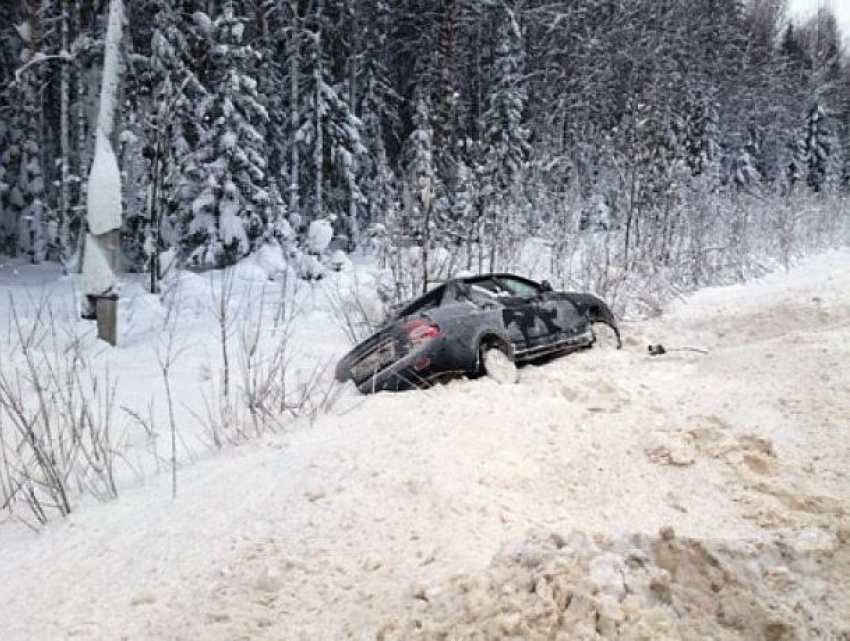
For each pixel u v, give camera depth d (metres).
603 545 2.89
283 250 18.58
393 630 2.71
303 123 24.44
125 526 4.06
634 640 2.31
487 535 3.57
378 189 25.86
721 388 6.11
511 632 2.43
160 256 14.98
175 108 15.75
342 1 26.00
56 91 25.59
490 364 6.80
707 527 3.67
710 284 14.89
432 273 10.99
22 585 3.46
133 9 18.50
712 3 44.78
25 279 18.55
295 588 3.17
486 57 31.62
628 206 15.38
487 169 15.73
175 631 2.87
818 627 2.53
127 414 6.38
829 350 6.65
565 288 12.02
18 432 5.78
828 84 49.00
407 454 4.66
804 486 4.09
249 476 4.61
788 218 19.56
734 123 38.69
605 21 33.91
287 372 7.64
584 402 6.00
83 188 17.17
